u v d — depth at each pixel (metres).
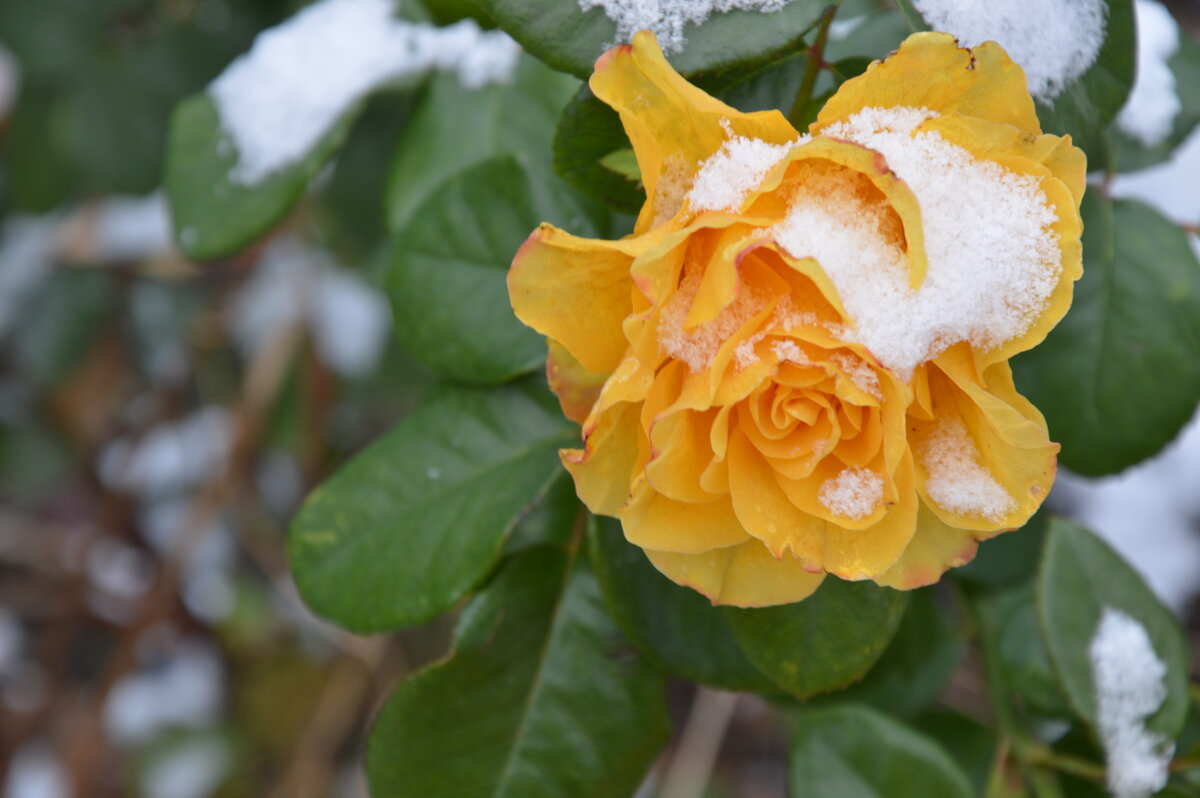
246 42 0.62
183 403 0.75
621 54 0.45
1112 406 0.51
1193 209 0.60
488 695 0.51
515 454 0.51
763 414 0.46
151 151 0.62
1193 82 0.53
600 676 0.51
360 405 0.71
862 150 0.44
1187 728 0.54
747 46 0.46
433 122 0.53
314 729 0.70
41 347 0.70
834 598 0.48
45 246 0.70
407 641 0.69
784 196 0.45
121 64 0.61
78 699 0.79
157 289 0.71
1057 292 0.45
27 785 0.78
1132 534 0.68
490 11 0.46
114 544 0.78
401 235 0.51
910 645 0.54
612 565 0.50
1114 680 0.51
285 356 0.68
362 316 0.70
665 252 0.44
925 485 0.46
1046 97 0.47
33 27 0.62
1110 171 0.52
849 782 0.51
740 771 0.75
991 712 0.55
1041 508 0.53
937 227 0.45
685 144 0.45
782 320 0.45
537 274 0.45
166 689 0.79
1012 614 0.54
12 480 0.73
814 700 0.54
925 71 0.45
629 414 0.46
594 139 0.47
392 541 0.50
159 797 0.74
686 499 0.46
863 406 0.45
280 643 0.77
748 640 0.49
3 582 0.79
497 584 0.51
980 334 0.45
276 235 0.68
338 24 0.54
